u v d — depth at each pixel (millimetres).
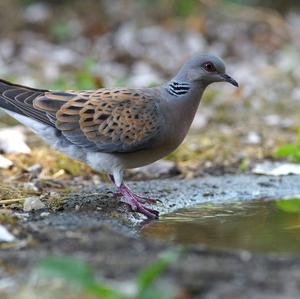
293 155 13609
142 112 10578
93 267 7586
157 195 11742
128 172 13195
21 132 15156
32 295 7117
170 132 10711
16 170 12703
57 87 18188
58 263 6781
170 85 10828
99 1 26047
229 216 10656
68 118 10648
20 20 24391
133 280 7219
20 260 7957
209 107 18375
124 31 24281
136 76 20375
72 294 7125
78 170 12977
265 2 27594
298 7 27953
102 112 10609
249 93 19594
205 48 23766
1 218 9508
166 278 7234
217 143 15117
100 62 21953
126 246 8289
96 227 9133
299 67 22203
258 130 16359
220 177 13156
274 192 12266
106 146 10594
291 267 7578
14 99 10945
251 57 23469
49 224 9359
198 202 11594
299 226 9977
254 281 7180
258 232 9648
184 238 9305
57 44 23578
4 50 22250
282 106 18734
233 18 25922
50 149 13883
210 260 7754
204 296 6875
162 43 23656
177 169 13344
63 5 25969
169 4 26156
